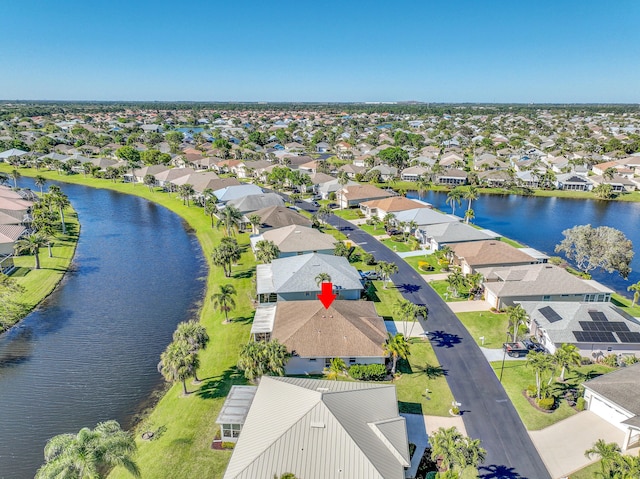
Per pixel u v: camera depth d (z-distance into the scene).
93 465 28.11
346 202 123.62
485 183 157.12
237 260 83.75
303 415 35.00
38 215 100.62
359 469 31.41
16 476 37.81
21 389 49.09
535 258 77.88
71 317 64.94
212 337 56.75
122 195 143.75
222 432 38.72
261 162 173.50
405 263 82.62
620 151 199.62
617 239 77.12
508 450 38.16
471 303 66.25
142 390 49.00
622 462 30.45
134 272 81.50
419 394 45.53
